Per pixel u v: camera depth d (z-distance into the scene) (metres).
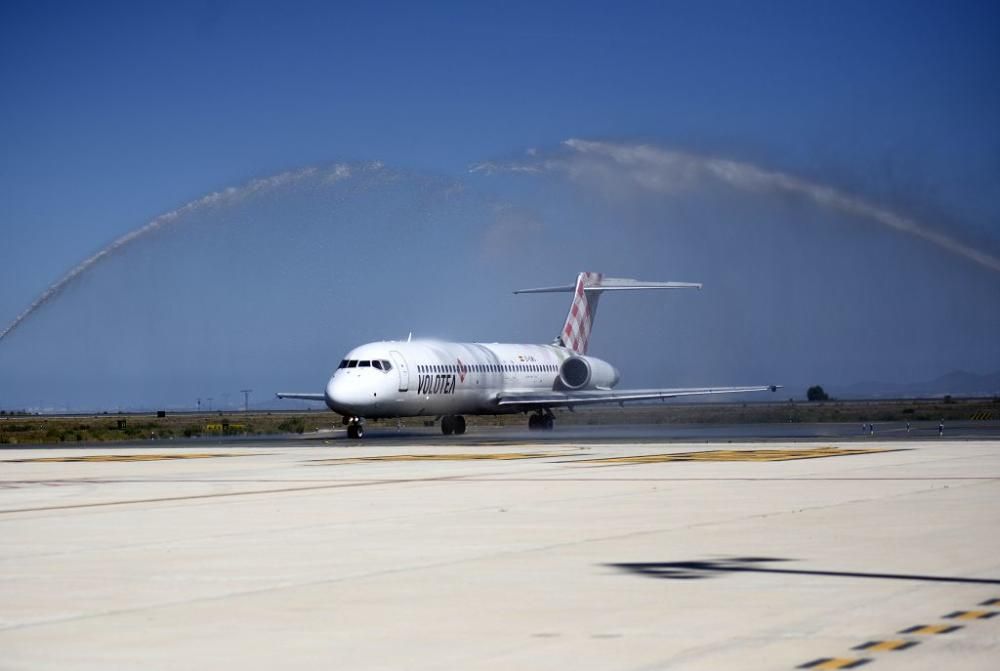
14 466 54.78
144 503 34.72
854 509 29.27
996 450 54.00
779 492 34.19
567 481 39.81
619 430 93.75
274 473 47.19
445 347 87.44
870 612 16.47
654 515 28.72
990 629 15.33
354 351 82.12
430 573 20.39
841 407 193.38
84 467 53.53
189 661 14.16
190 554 23.23
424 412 84.56
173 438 96.81
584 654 14.20
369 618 16.53
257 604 17.70
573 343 104.19
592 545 23.50
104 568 21.55
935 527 25.52
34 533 27.36
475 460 53.31
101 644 15.12
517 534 25.47
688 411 157.00
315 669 13.70
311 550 23.52
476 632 15.53
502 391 91.38
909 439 66.94
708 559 21.38
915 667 13.37
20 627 16.23
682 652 14.21
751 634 15.16
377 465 51.25
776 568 20.28
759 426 100.94
